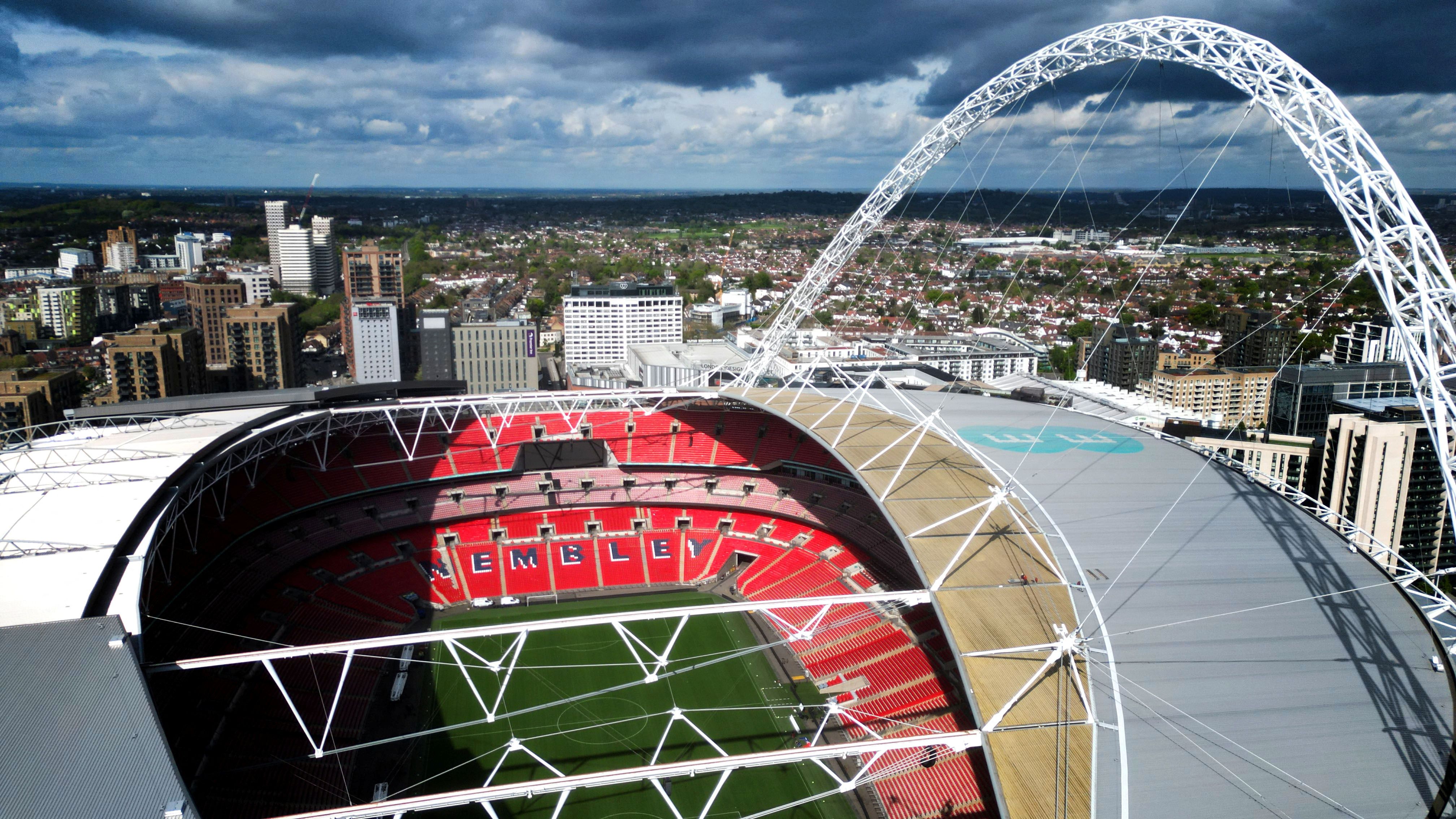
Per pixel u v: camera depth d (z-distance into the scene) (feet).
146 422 370.53
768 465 421.18
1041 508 244.63
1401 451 405.80
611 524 400.67
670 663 318.45
